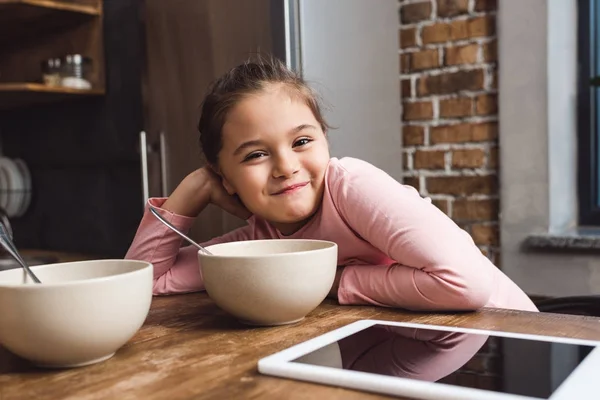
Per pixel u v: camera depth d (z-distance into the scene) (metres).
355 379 0.47
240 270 0.66
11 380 0.53
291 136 0.85
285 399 0.45
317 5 1.78
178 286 0.96
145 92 2.05
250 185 0.87
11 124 2.65
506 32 1.94
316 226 0.93
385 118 2.10
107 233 2.31
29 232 2.68
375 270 0.82
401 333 0.61
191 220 1.00
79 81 2.17
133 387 0.50
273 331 0.67
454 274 0.75
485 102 2.01
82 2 2.14
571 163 2.01
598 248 1.79
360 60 1.96
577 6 2.01
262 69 0.89
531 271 1.93
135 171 2.17
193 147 1.93
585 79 2.01
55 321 0.53
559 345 0.56
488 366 0.50
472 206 2.05
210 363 0.55
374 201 0.84
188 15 1.91
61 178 2.49
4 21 2.23
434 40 2.09
